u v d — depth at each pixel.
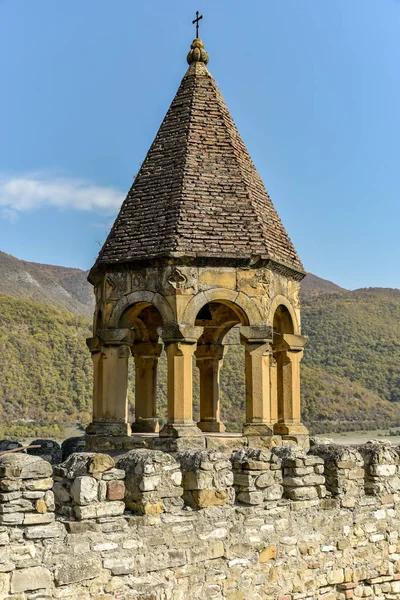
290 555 11.57
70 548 9.29
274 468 11.58
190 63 17.02
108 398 14.29
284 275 15.05
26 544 8.94
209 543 10.66
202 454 11.02
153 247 14.04
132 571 9.81
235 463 11.42
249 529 11.13
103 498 9.73
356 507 12.63
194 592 10.41
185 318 13.68
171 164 15.32
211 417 17.00
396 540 13.11
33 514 9.04
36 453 16.44
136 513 10.16
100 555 9.55
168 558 10.20
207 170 15.17
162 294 13.87
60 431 32.16
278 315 15.39
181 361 13.55
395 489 13.26
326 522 12.12
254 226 14.53
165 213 14.50
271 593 11.23
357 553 12.51
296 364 15.33
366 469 13.04
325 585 11.97
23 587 8.80
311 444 15.55
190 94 16.41
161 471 10.39
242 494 11.28
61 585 9.12
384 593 12.79
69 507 9.68
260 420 13.87
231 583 10.80
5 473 8.87
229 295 13.97
